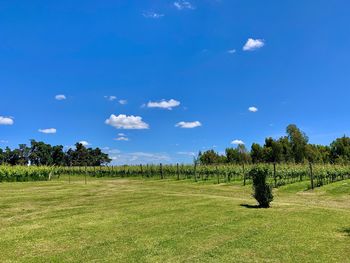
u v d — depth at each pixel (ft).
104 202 70.03
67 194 85.81
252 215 52.65
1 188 103.19
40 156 337.31
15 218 52.37
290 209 59.36
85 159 365.20
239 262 30.66
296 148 261.65
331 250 34.30
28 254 33.17
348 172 122.52
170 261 30.81
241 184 120.47
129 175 189.88
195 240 37.65
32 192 90.79
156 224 46.06
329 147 288.51
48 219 50.90
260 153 277.23
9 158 320.91
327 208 62.39
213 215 52.60
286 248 34.78
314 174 110.63
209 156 255.29
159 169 174.50
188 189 103.35
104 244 36.37
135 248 34.81
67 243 36.91
